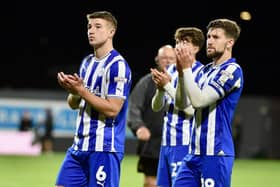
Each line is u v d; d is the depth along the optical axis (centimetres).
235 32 1869
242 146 8750
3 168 5247
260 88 11944
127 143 8038
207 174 1823
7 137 7675
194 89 1775
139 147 2616
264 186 4219
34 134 7694
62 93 8325
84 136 1891
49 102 8250
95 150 1877
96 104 1822
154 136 2566
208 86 1794
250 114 8800
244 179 4719
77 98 1966
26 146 7669
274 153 8788
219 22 1867
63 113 8281
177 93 2008
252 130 8781
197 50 2189
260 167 6162
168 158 2297
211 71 1866
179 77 1970
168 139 2292
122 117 1917
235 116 8762
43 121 7938
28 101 8181
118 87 1864
